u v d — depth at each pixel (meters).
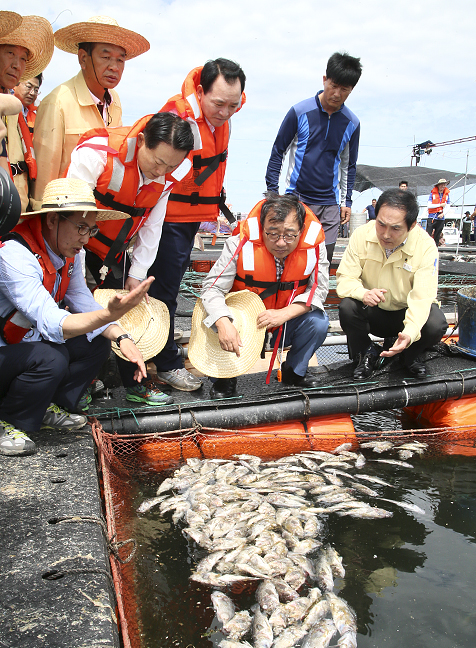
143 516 2.88
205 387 4.38
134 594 2.25
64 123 3.70
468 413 4.52
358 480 3.42
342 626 2.06
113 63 3.74
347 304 4.50
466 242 23.69
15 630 1.57
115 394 4.12
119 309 2.51
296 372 4.31
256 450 3.87
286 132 5.39
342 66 4.82
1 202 2.18
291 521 2.79
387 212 3.99
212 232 10.71
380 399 4.23
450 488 3.34
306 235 3.91
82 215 2.75
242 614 2.14
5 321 2.86
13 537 2.04
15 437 2.74
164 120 3.05
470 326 5.05
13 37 3.28
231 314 3.84
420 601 2.25
